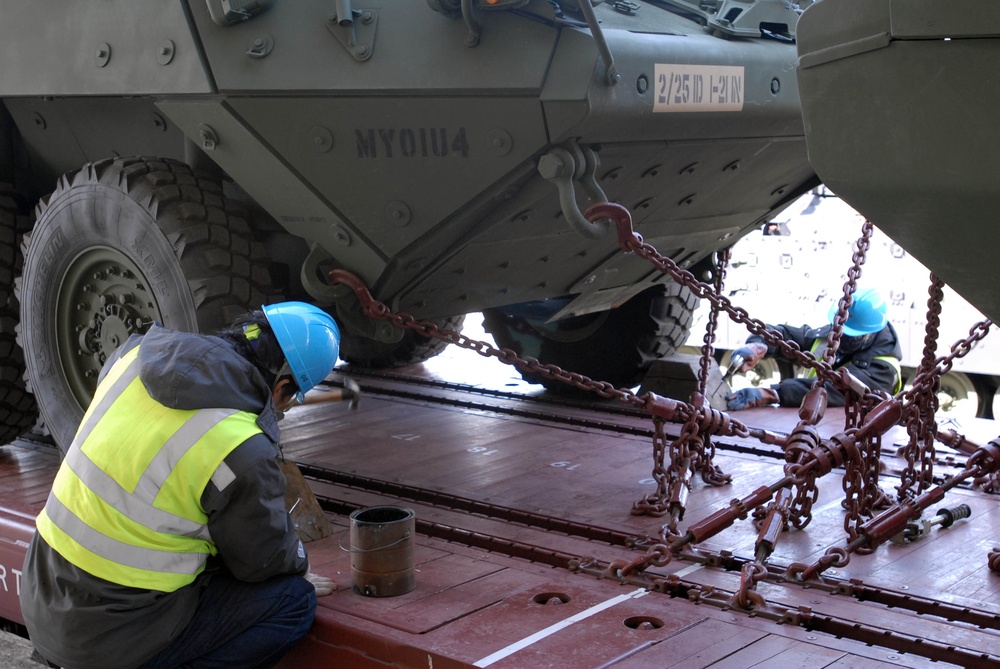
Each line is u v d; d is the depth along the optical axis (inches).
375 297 159.3
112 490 103.4
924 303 344.5
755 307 377.4
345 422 219.0
